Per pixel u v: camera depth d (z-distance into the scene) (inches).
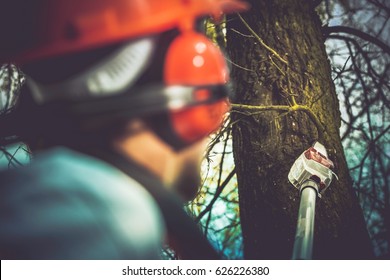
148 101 31.7
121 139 31.5
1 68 115.1
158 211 32.9
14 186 28.6
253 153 89.6
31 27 32.9
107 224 26.6
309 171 65.4
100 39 31.5
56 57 32.1
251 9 100.3
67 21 32.3
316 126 87.5
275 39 96.3
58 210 27.0
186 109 33.3
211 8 35.5
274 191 85.9
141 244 26.9
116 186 28.8
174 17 33.3
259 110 91.0
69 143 31.7
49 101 32.1
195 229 39.3
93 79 31.4
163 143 32.6
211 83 34.3
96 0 32.2
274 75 92.7
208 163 111.4
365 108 145.1
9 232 26.6
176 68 32.8
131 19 32.1
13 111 97.7
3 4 33.2
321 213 84.2
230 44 101.3
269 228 84.6
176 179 33.9
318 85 94.1
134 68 31.7
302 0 103.0
